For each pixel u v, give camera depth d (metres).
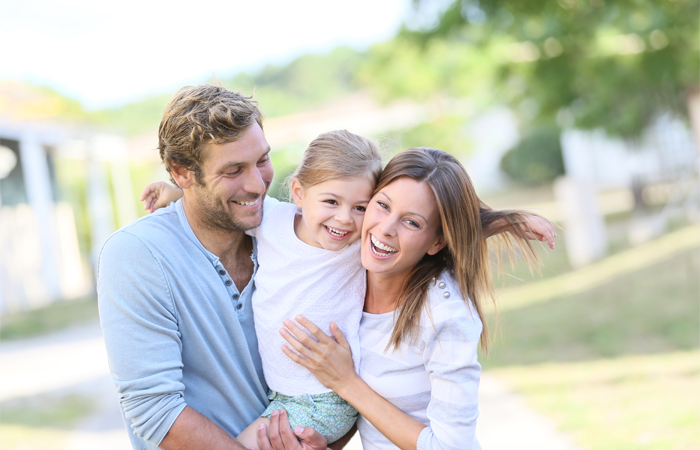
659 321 5.81
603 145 18.78
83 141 14.24
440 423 1.66
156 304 1.69
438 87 16.53
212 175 1.72
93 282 14.22
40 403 5.43
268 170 1.85
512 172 25.58
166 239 1.77
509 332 6.30
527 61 8.84
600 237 9.70
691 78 8.55
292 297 1.84
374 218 1.74
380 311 1.88
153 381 1.65
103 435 4.43
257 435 1.82
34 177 12.09
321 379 1.80
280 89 54.91
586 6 7.48
